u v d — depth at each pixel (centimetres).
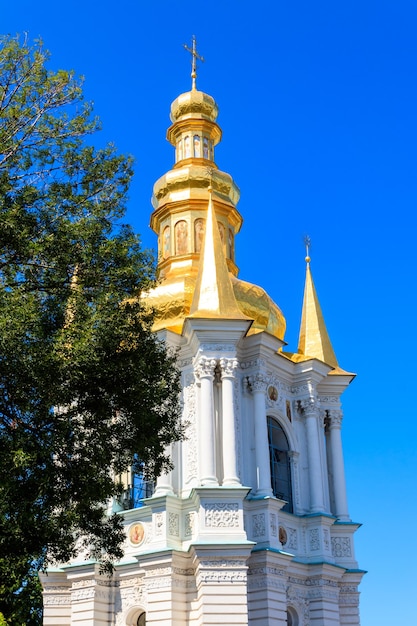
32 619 4581
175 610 3794
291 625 4106
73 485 2488
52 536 2411
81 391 2514
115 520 2775
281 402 4572
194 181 5200
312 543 4322
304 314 5262
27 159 2625
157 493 4041
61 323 2473
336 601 4272
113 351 2559
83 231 2544
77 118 2703
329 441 4784
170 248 5125
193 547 3725
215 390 4134
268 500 4025
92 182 2725
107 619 4075
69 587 4281
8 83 2656
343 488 4669
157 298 4612
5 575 2452
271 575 3909
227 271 4419
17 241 2402
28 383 2328
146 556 3894
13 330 2236
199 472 3962
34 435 2359
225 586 3675
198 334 4153
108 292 2578
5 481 2214
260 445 4184
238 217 5325
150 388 2667
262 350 4359
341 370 4959
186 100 5591
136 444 2656
